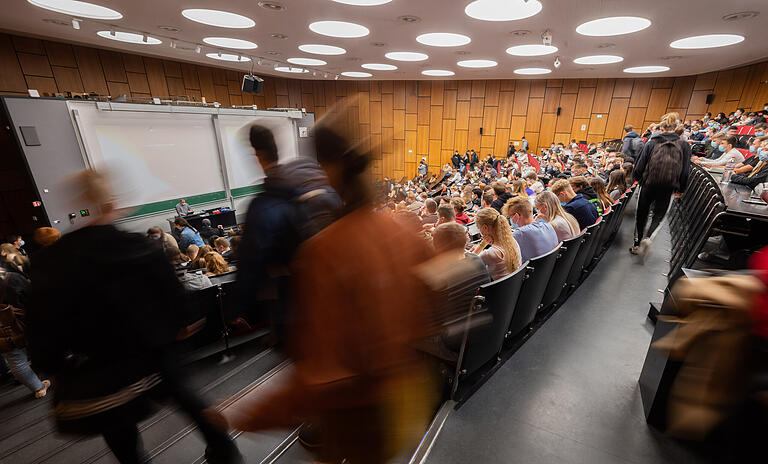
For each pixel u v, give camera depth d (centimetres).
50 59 732
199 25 553
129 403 114
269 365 226
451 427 143
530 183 535
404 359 58
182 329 125
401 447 64
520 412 152
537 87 1186
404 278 56
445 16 489
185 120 780
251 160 118
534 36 584
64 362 106
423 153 1377
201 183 832
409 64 900
